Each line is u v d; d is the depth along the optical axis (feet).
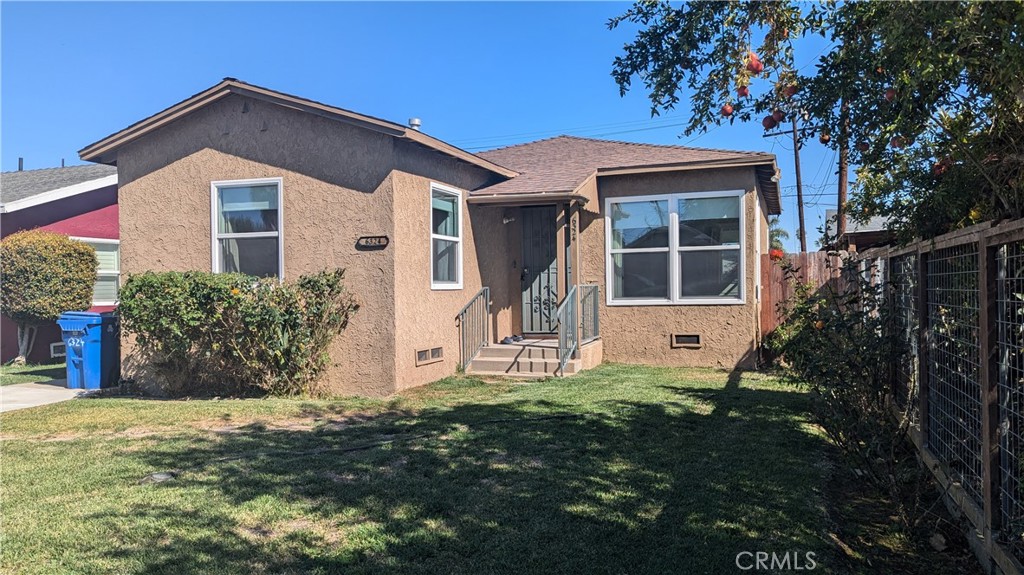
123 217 33.71
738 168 37.09
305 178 31.01
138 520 14.40
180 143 32.86
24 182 56.39
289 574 11.80
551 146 49.67
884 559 12.44
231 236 32.14
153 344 30.63
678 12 14.46
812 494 15.35
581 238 39.86
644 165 37.99
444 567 12.00
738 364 37.01
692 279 38.17
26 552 12.84
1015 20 9.44
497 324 40.06
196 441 21.67
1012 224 9.79
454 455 19.02
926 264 16.05
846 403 15.24
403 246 30.45
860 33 13.93
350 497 15.66
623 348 39.22
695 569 11.77
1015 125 12.30
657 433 21.01
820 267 39.60
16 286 42.70
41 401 30.66
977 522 11.77
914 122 13.39
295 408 26.91
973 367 12.62
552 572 11.76
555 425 22.27
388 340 29.78
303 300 30.09
